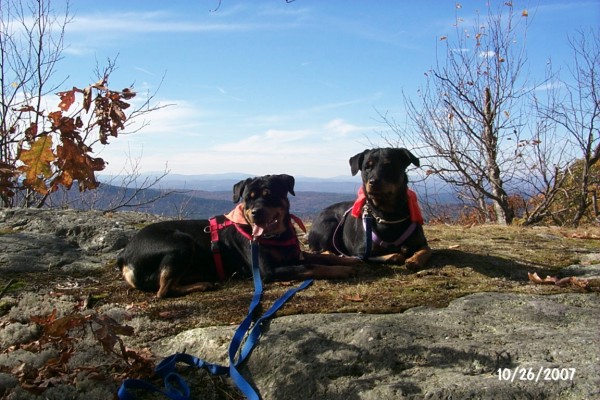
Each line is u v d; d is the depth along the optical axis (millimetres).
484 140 5480
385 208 2191
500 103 5449
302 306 1648
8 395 1256
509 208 5461
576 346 1262
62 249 2482
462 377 1169
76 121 1241
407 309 1607
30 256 2326
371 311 1579
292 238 2127
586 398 1058
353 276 2016
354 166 2377
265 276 2033
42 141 1258
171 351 1476
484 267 2119
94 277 2193
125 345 1493
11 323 1617
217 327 1536
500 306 1592
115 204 4953
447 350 1278
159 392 1261
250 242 2072
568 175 5559
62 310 1736
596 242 2711
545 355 1235
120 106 1219
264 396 1264
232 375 1282
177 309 1721
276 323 1505
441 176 5508
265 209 2016
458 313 1527
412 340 1336
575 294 1732
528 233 2969
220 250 2125
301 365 1298
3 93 4023
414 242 2232
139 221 3020
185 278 2051
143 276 1983
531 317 1496
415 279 1951
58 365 1349
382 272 2082
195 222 2199
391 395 1139
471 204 6047
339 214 2592
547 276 1930
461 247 2516
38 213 2869
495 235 2898
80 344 1490
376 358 1284
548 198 5301
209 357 1409
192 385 1321
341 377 1245
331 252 2578
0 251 2338
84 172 1292
